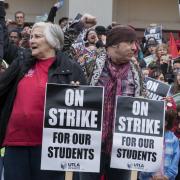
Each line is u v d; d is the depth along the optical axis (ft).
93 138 18.07
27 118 18.15
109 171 19.51
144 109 18.69
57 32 18.74
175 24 69.87
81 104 18.04
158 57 40.06
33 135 18.25
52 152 17.97
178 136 25.64
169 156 23.59
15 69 18.67
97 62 19.80
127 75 19.75
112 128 19.31
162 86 24.58
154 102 18.72
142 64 37.55
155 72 35.53
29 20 65.98
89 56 20.07
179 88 30.71
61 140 18.01
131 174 18.79
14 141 18.28
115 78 19.63
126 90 19.62
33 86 18.38
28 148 18.34
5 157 18.51
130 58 19.60
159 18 69.92
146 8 69.92
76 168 18.04
